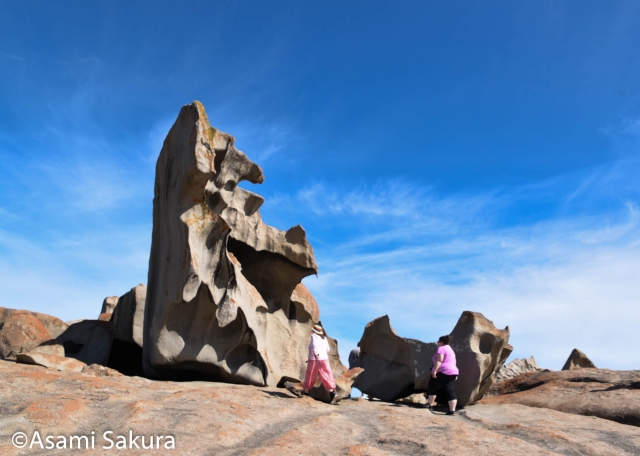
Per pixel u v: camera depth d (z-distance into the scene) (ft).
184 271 38.34
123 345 50.42
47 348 43.34
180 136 41.01
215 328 41.16
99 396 26.99
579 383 47.29
